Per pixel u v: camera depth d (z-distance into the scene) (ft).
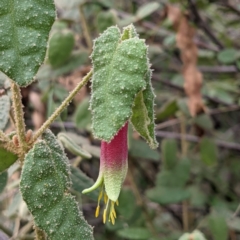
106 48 0.73
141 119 0.76
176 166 1.47
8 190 1.25
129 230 1.30
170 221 1.85
